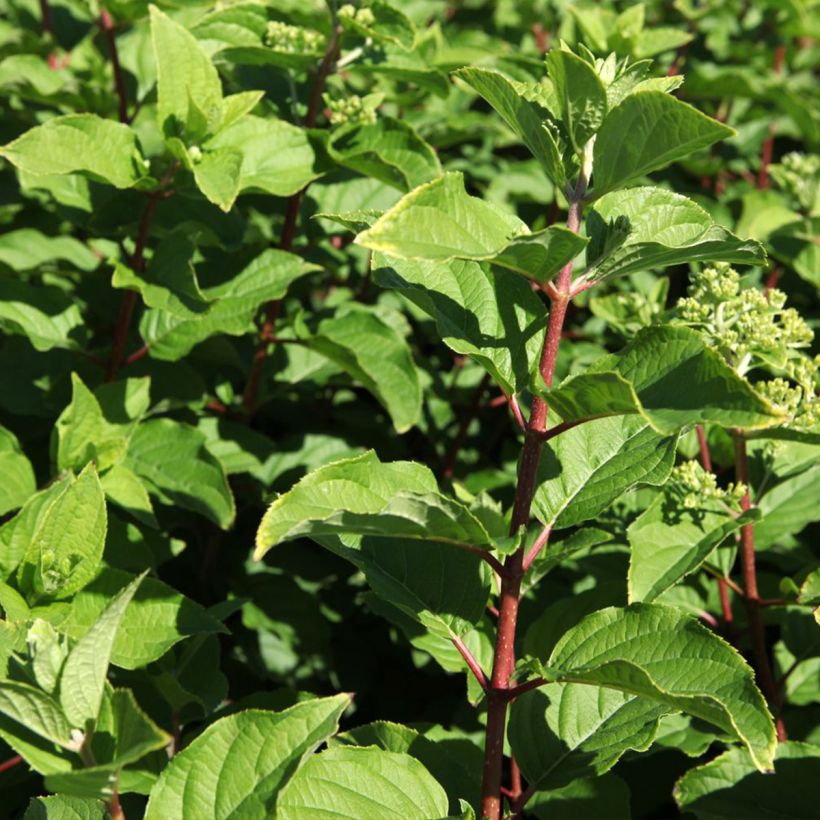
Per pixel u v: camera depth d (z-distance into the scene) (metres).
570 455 2.33
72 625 2.34
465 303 2.19
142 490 2.91
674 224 2.22
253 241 3.54
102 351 3.45
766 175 5.16
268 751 1.89
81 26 5.16
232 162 2.91
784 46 5.53
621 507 3.08
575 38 4.61
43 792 2.95
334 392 4.34
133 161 3.02
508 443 4.05
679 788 2.63
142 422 3.24
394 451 4.10
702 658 2.04
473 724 3.14
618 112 1.82
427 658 3.71
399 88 4.63
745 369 2.65
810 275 4.22
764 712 1.90
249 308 3.23
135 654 2.37
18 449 2.99
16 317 3.34
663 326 1.86
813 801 2.57
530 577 2.33
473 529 1.90
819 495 3.05
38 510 2.39
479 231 1.84
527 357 2.18
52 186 3.45
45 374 3.46
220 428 3.65
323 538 2.28
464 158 4.96
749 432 2.72
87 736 1.72
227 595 3.73
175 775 1.87
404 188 3.35
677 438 2.26
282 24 3.39
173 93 2.97
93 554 2.29
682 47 5.21
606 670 1.89
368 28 3.25
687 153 1.84
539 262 1.87
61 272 3.83
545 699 2.44
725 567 2.88
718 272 2.67
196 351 3.59
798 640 3.03
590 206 2.12
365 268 4.20
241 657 3.74
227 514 3.10
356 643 3.94
